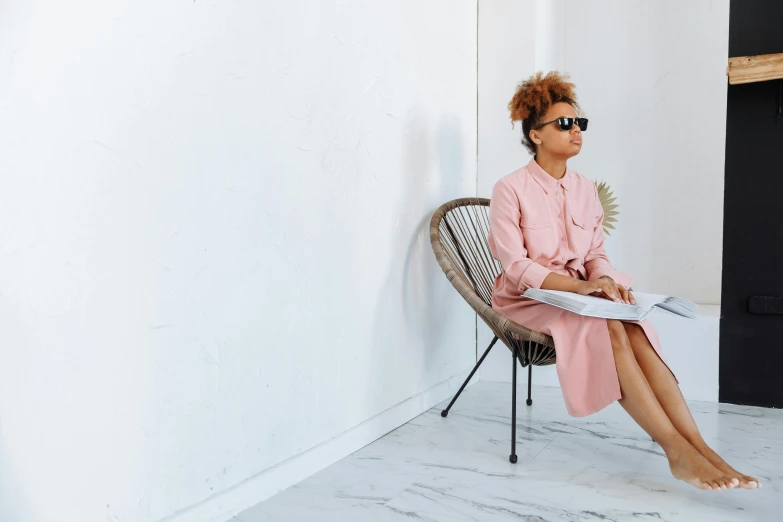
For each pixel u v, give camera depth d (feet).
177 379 4.51
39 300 3.66
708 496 5.29
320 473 5.87
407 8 7.22
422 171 7.65
